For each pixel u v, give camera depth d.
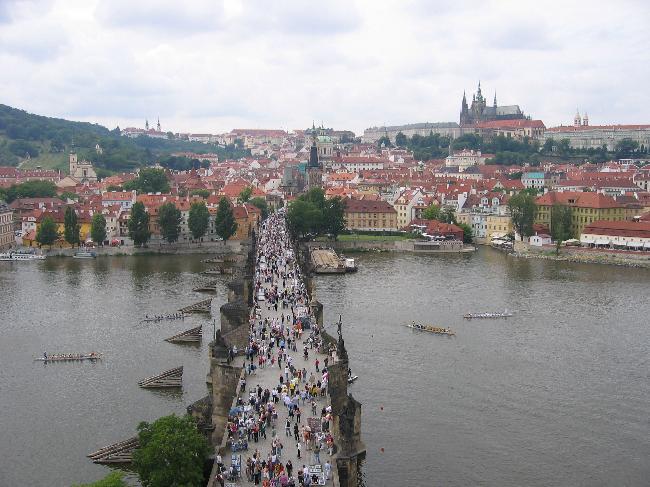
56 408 164.88
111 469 137.00
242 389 131.00
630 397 172.00
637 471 137.12
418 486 130.12
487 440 148.38
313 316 189.12
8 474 135.38
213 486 98.25
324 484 98.62
